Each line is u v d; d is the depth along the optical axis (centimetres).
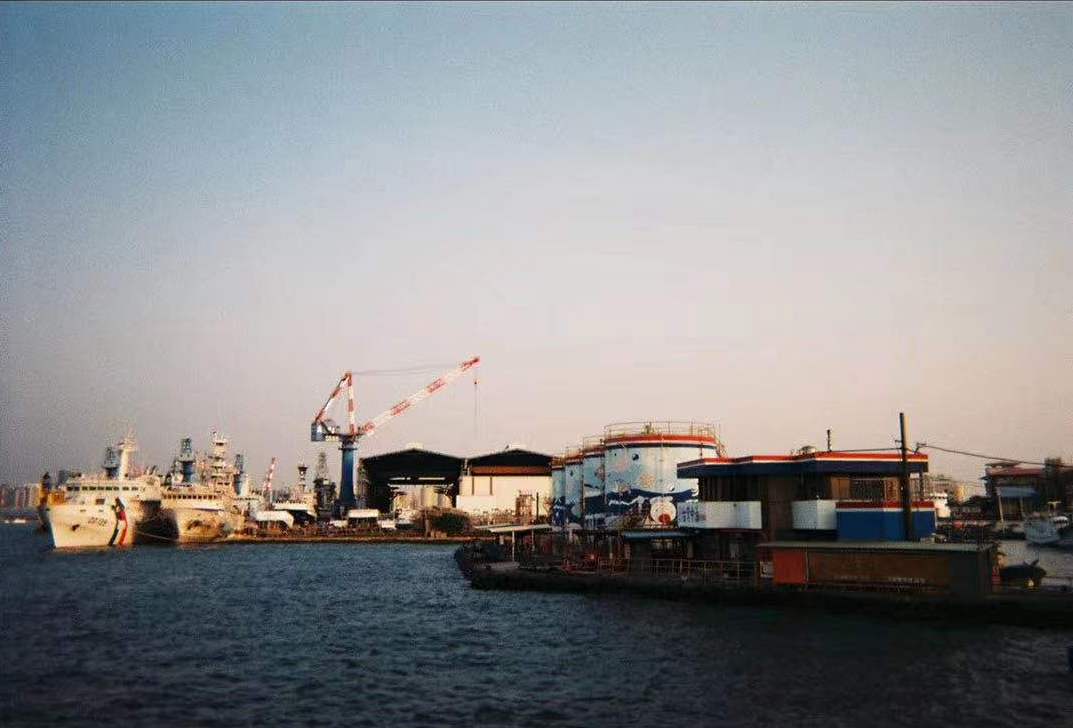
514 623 6350
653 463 8625
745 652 4812
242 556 15500
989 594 5484
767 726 3475
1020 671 4247
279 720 3712
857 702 3775
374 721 3694
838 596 5841
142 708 3900
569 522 10994
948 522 16812
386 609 7431
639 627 5762
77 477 17362
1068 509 19175
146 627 6378
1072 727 3397
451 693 4175
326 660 5041
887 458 6531
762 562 6506
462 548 14588
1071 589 5731
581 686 4250
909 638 5053
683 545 7812
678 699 3928
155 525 17775
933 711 3622
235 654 5244
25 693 4181
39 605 7688
